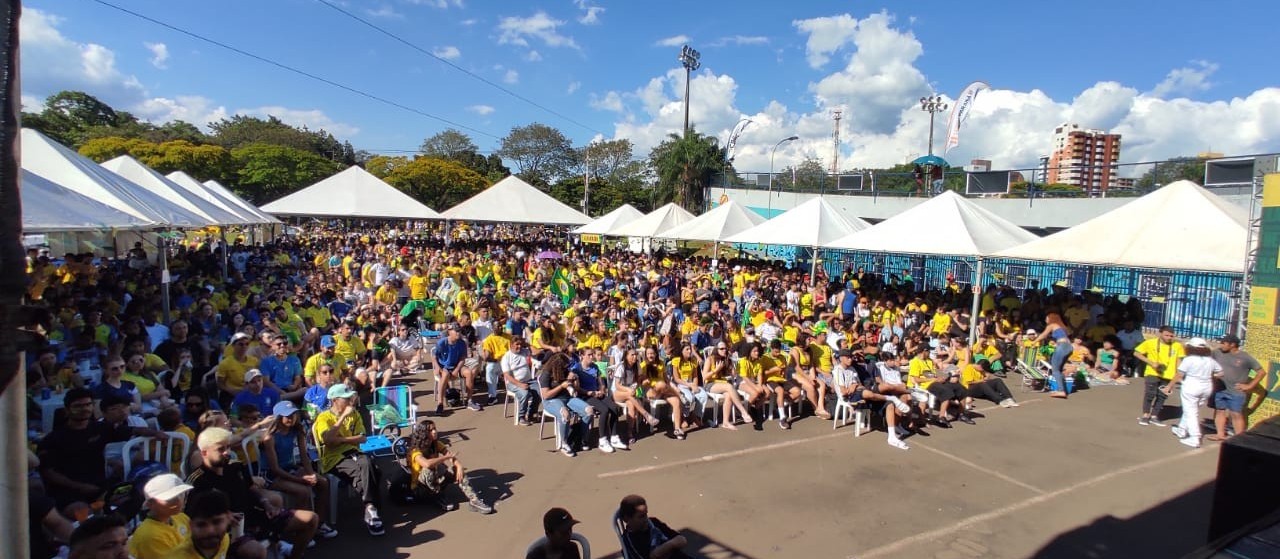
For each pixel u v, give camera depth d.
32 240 20.89
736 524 6.23
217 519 4.08
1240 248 10.09
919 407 9.30
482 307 12.36
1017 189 28.12
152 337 9.59
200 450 4.88
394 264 19.75
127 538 3.84
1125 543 5.95
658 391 9.01
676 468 7.70
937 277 24.00
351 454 6.14
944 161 30.16
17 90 1.56
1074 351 13.54
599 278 20.55
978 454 8.41
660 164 45.91
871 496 6.97
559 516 4.62
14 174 1.53
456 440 8.51
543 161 80.88
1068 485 7.36
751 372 9.58
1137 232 11.58
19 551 1.73
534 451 8.16
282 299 12.55
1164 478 7.61
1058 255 12.38
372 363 10.25
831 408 10.35
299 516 5.24
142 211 8.80
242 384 8.14
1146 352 9.98
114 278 12.30
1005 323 14.20
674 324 13.77
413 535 5.88
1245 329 9.41
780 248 31.42
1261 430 2.24
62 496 4.80
